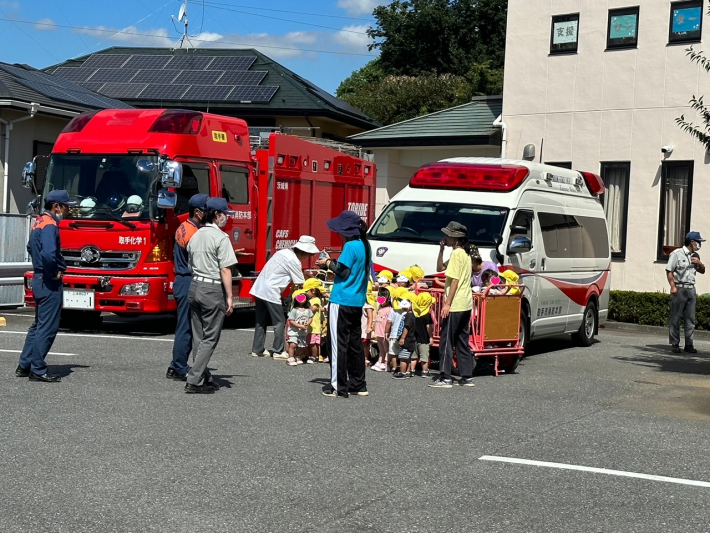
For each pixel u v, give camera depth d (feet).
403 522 18.94
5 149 70.08
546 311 47.16
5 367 35.76
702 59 49.73
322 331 41.04
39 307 32.96
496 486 21.86
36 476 21.30
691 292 51.47
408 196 46.19
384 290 38.93
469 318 36.32
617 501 21.04
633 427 29.53
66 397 30.45
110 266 46.83
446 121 88.02
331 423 28.04
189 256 32.45
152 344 44.27
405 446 25.46
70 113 74.02
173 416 28.12
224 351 43.52
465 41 173.99
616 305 67.56
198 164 48.75
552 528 18.94
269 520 18.76
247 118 107.45
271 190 53.01
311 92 109.60
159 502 19.69
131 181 47.06
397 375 37.86
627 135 70.64
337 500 20.27
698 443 27.43
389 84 161.38
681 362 47.03
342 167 61.21
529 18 75.46
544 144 74.64
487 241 43.06
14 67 84.12
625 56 70.74
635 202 70.23
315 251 41.42
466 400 33.19
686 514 20.24
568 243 49.98
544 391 36.09
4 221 56.95
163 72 113.50
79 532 17.70
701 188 67.31
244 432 26.32
